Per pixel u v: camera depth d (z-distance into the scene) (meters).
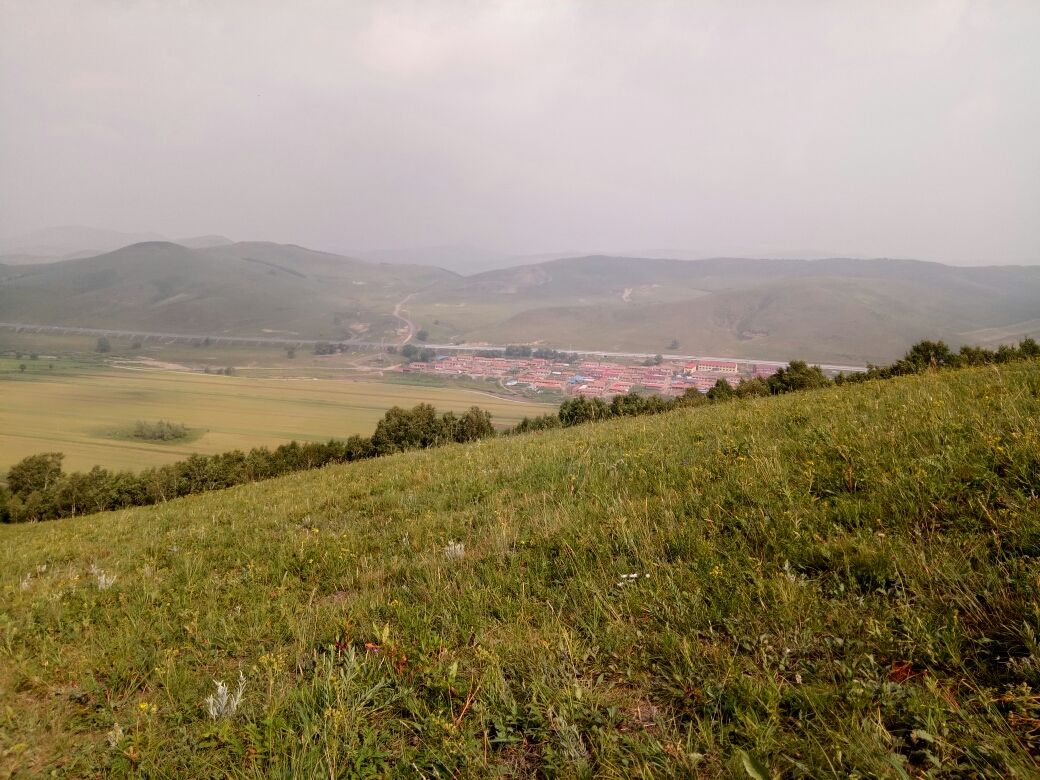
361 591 6.20
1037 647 2.90
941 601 3.53
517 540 6.55
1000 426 5.99
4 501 54.06
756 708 3.05
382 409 197.88
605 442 12.24
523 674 3.74
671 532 5.43
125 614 6.36
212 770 3.32
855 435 7.02
